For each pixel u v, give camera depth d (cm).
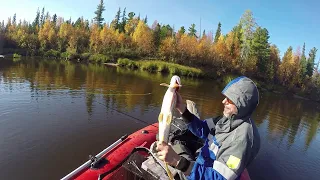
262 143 826
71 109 903
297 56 5000
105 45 5103
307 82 4803
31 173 496
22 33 5559
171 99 182
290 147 825
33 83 1357
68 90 1248
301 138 956
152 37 5066
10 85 1251
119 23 6950
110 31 5588
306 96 3716
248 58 4250
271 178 594
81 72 2180
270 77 4281
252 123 184
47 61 3319
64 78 1667
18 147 589
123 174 308
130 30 6512
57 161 546
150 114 944
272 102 2041
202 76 3369
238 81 183
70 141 640
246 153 173
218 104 1331
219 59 4175
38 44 5256
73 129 716
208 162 186
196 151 333
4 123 722
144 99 1204
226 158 175
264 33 4306
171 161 182
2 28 6362
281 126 1112
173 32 5834
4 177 477
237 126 181
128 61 3634
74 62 3638
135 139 456
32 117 789
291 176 615
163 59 4600
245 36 4350
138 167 301
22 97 1019
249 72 4150
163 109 182
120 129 750
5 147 584
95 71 2416
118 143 445
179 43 4619
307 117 1524
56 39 5456
